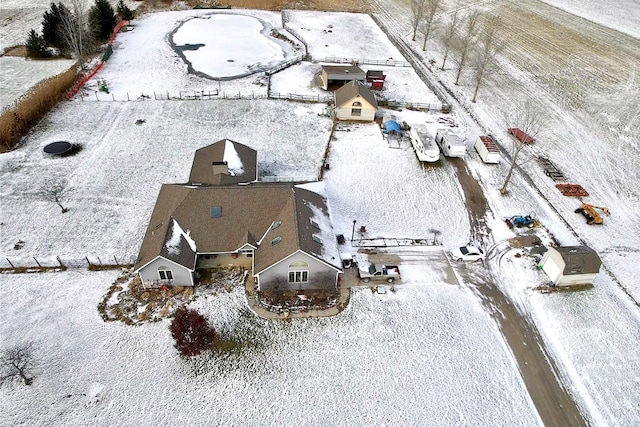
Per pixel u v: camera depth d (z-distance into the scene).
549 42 93.19
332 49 85.62
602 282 40.53
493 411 30.67
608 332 36.16
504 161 56.56
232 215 38.50
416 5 103.94
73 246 40.97
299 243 34.72
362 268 39.38
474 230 45.78
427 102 68.94
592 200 50.88
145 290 37.16
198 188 39.34
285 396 30.92
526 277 40.59
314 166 53.28
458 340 35.00
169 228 36.88
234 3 107.69
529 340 35.34
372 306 37.16
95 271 38.84
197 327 34.34
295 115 63.09
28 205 45.25
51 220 43.66
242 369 32.34
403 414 30.25
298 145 56.91
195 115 61.78
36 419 28.88
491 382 32.38
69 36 73.12
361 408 30.47
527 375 32.97
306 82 72.12
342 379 32.06
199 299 36.72
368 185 50.84
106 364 32.06
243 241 37.62
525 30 99.00
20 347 32.53
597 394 31.94
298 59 79.25
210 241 37.56
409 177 52.59
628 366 33.81
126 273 38.72
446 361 33.53
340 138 58.72
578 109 68.62
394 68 79.88
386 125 59.69
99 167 51.09
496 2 116.31
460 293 38.78
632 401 31.62
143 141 55.97
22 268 38.69
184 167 51.84
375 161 54.81
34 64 73.38
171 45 83.62
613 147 60.03
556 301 38.47
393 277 39.12
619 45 92.94
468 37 75.25
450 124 63.75
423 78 76.94
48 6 98.44
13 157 51.88
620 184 53.53
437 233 45.00
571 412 30.88
